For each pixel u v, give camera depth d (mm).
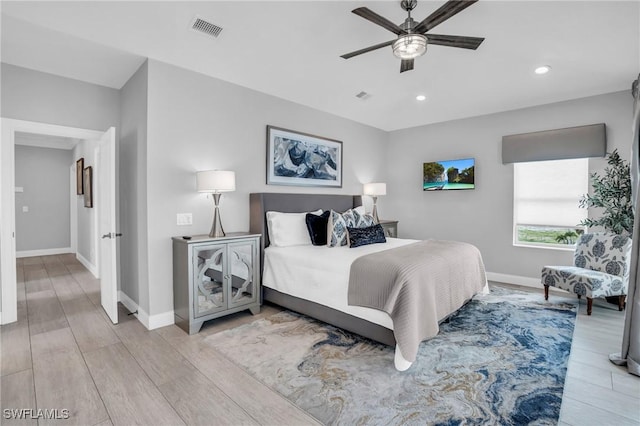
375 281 2387
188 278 2760
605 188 3531
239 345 2557
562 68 3113
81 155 5840
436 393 1909
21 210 6418
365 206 5355
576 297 3803
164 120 2959
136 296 3182
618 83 3484
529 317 3154
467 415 1706
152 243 2902
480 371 2156
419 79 3422
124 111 3432
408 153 5629
